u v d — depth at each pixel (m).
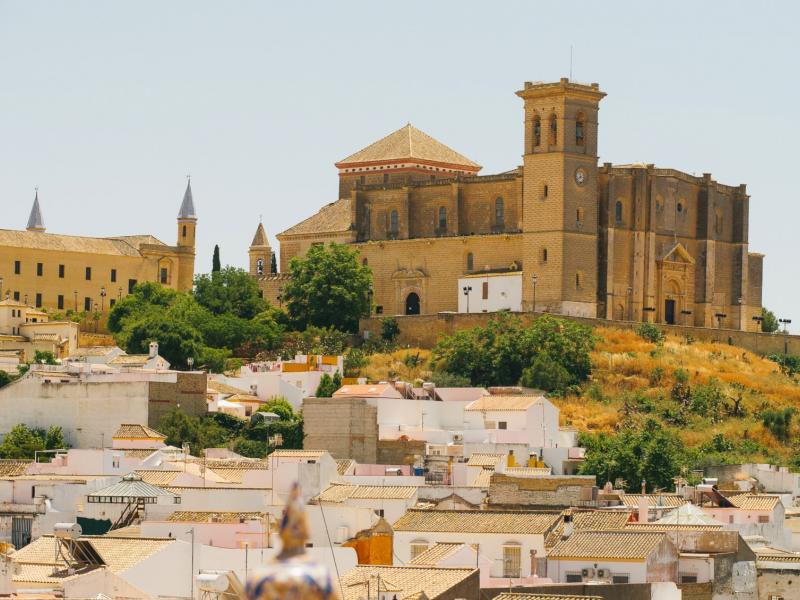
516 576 134.38
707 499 172.75
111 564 112.94
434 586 112.31
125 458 174.62
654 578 131.62
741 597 137.75
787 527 174.12
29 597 99.88
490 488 170.50
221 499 153.25
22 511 149.38
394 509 154.50
